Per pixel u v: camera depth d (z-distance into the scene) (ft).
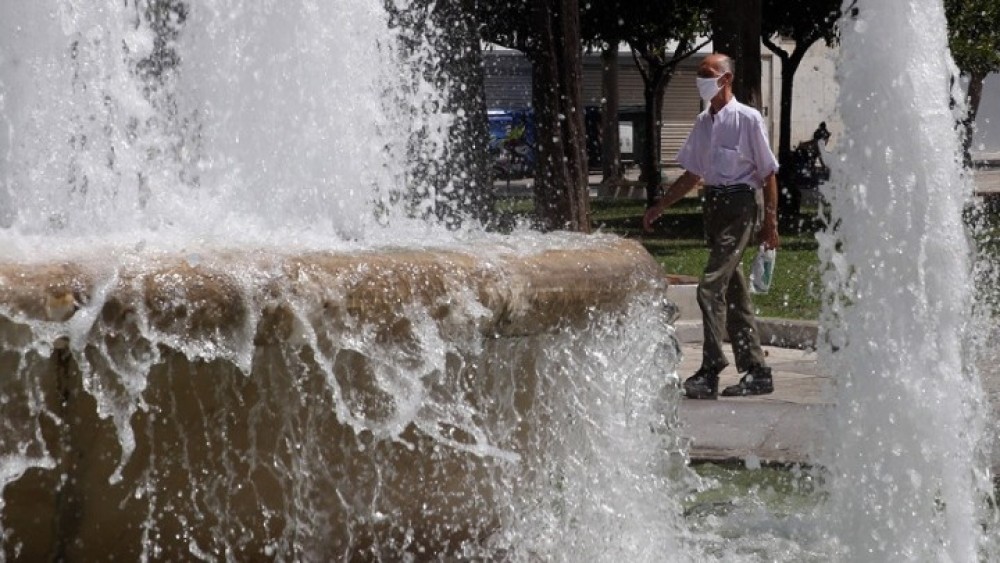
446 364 16.53
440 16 49.57
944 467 20.77
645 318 19.06
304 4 20.67
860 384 21.17
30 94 18.89
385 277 15.30
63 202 19.04
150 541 14.82
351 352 15.26
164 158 20.21
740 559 21.42
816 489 22.74
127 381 13.85
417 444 16.56
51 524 14.24
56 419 13.78
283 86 20.59
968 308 21.36
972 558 20.66
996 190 135.23
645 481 20.27
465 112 50.65
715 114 39.40
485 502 17.66
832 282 21.49
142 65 20.43
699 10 134.92
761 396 40.50
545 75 56.65
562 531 18.83
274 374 14.84
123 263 13.78
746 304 40.63
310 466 15.52
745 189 39.29
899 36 21.34
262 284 14.32
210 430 14.67
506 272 16.47
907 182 21.20
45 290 13.25
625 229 114.01
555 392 18.10
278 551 15.65
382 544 16.69
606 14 131.54
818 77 223.71
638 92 227.40
